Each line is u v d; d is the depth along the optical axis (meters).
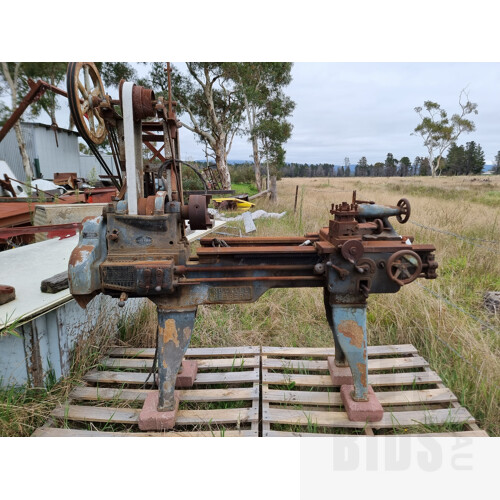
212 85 18.45
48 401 2.44
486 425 2.30
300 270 2.25
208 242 2.39
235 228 8.23
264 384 2.69
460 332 3.15
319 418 2.31
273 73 19.95
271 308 3.97
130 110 2.12
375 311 3.73
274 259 2.22
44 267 3.37
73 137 15.12
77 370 2.81
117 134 2.58
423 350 3.25
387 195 15.43
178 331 2.21
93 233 2.10
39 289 2.77
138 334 3.36
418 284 3.99
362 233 2.27
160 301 2.19
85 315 2.98
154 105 2.23
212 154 18.69
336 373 2.66
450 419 2.29
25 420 2.30
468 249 5.38
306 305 4.04
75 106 2.90
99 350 3.06
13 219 4.95
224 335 3.47
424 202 11.23
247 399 2.50
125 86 2.11
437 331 3.27
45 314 2.61
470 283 4.57
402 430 2.27
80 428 2.36
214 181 14.47
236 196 13.19
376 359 2.97
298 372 2.89
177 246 2.15
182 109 17.72
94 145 3.20
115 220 2.11
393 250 2.13
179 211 2.13
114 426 2.36
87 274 1.96
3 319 2.27
